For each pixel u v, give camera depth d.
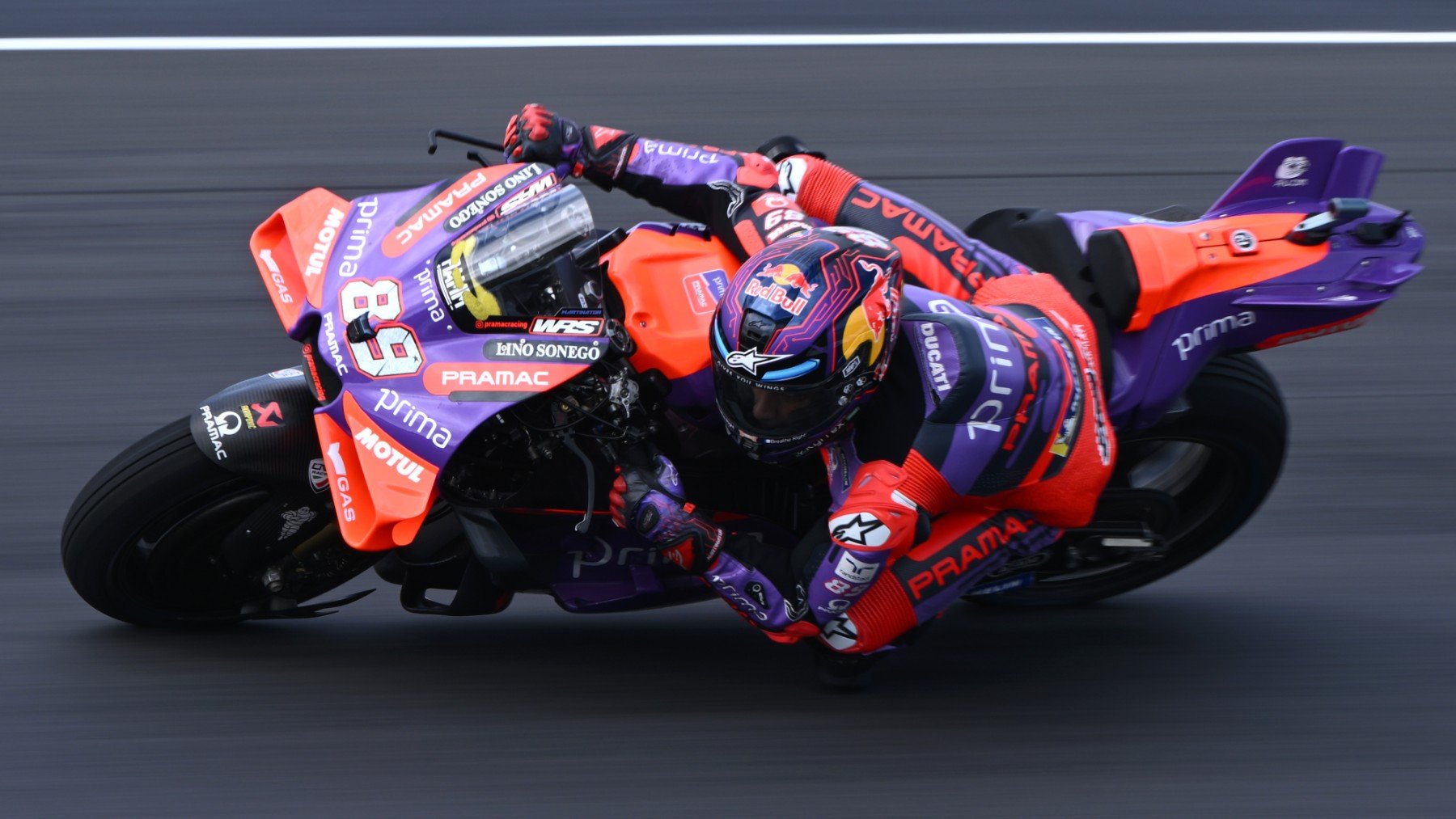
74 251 20.81
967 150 24.72
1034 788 11.55
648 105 25.83
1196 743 12.22
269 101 25.78
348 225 10.66
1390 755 12.26
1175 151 25.17
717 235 11.43
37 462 16.06
